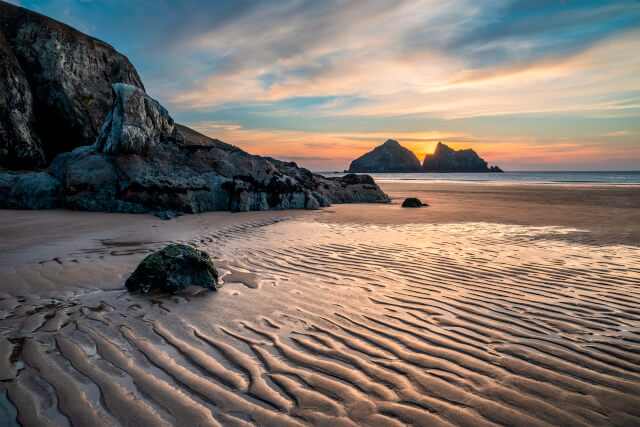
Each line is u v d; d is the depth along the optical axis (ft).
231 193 41.37
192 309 11.47
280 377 7.67
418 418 6.45
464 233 26.13
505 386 7.46
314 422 6.30
